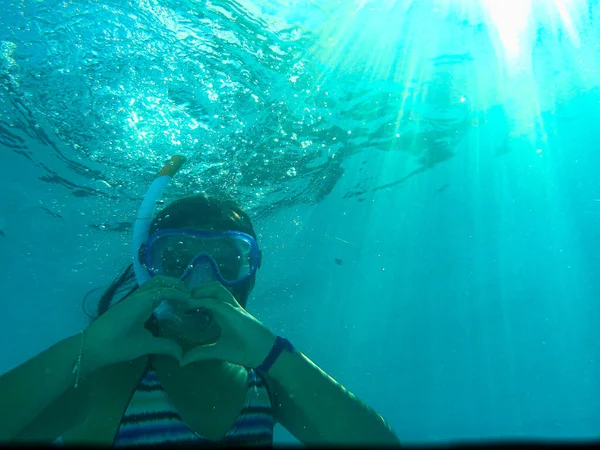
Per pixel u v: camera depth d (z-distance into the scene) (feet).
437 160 4.91
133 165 3.92
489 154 4.99
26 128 3.74
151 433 1.65
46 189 3.99
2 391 1.60
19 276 4.24
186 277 2.14
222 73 3.87
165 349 1.82
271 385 2.02
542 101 4.86
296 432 2.03
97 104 3.73
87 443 1.68
